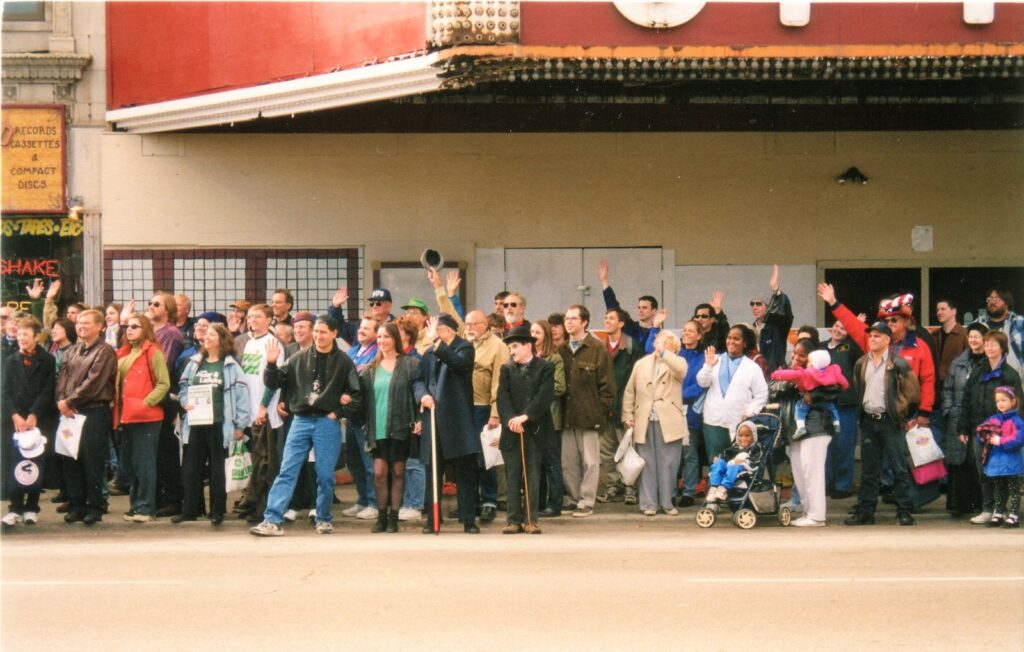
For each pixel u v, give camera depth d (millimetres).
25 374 13320
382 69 15820
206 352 13430
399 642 8195
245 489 13641
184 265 18797
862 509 13664
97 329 13484
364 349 14055
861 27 15898
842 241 18859
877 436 13602
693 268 18781
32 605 9320
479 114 18625
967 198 18938
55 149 18984
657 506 14148
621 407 15062
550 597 9578
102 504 13508
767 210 18812
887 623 8766
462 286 18641
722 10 15719
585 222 18719
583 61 15188
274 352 12789
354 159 18703
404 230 18703
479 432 13250
